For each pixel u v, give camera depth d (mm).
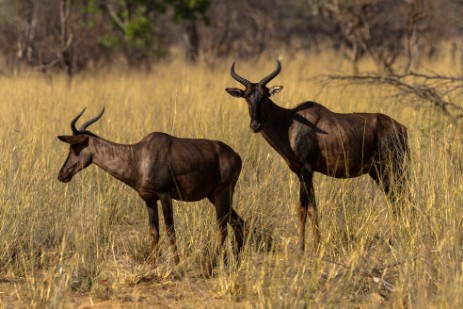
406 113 37594
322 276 21641
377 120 25672
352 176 25766
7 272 23391
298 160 25141
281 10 114188
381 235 24859
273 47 94000
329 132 25016
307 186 24984
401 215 24281
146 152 22156
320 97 42219
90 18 81625
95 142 22344
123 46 79750
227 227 23703
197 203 25391
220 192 22688
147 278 22688
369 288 21031
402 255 21641
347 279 20531
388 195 25484
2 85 58094
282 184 28250
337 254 24125
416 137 27156
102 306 20500
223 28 93438
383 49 71500
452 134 30266
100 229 26484
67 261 23047
